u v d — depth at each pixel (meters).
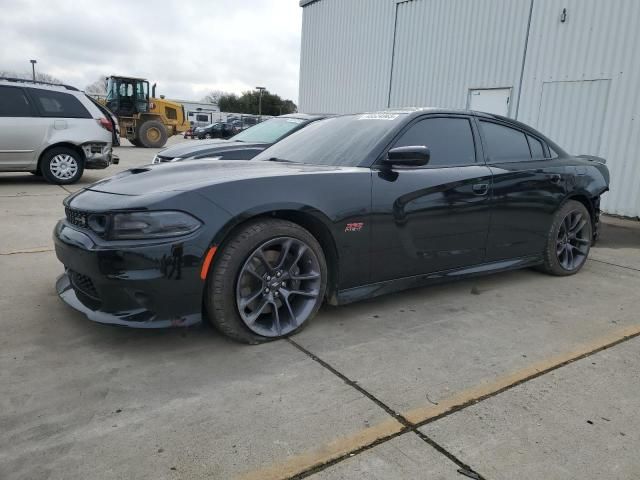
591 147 8.32
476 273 3.72
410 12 11.58
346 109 13.98
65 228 2.79
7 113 8.23
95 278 2.50
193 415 2.12
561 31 8.59
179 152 6.45
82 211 2.63
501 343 2.95
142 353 2.66
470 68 10.26
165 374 2.45
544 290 4.00
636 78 7.64
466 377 2.52
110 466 1.79
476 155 3.71
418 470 1.82
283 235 2.75
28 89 8.43
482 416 2.18
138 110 22.94
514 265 4.01
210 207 2.54
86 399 2.21
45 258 4.37
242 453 1.88
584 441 2.02
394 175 3.17
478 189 3.56
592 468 1.86
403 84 11.98
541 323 3.28
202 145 6.76
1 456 1.82
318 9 14.84
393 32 12.12
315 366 2.58
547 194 4.07
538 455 1.92
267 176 2.77
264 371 2.51
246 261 2.64
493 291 3.94
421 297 3.73
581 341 3.01
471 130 3.74
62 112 8.72
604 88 8.06
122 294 2.48
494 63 9.76
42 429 1.99
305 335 2.96
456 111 3.72
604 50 8.01
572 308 3.59
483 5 9.87
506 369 2.62
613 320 3.37
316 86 15.23
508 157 3.94
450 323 3.23
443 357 2.74
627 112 7.80
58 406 2.15
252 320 2.73
